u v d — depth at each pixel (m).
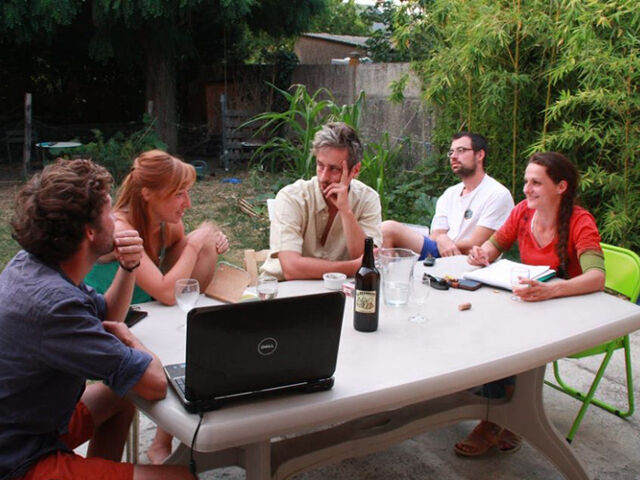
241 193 7.99
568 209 2.49
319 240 2.84
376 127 8.30
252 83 11.34
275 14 10.61
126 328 1.68
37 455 1.47
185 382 1.34
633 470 2.45
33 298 1.40
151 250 2.26
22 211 1.45
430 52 5.69
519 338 1.81
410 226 3.98
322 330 1.39
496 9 4.68
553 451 2.16
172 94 10.66
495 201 3.45
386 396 1.47
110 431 1.87
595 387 2.58
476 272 2.43
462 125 5.60
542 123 4.99
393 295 2.09
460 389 1.58
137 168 2.13
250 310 1.30
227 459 1.89
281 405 1.39
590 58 4.09
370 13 10.04
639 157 4.24
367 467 2.47
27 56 11.51
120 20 9.54
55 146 8.88
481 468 2.47
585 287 2.23
